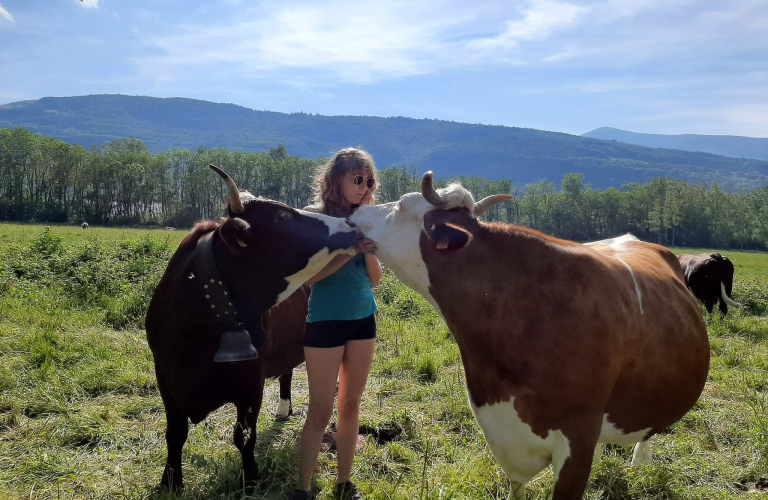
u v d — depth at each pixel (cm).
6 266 998
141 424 485
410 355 689
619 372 308
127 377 567
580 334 290
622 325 305
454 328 321
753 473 426
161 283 382
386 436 486
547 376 291
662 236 10012
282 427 498
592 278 306
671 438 488
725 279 1136
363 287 368
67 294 878
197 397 370
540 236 319
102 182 8225
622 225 10256
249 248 348
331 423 509
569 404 292
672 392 343
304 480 368
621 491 391
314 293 366
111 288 912
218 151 9725
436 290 321
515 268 305
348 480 378
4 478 383
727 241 9538
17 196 7631
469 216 320
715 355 796
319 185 400
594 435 298
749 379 648
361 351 365
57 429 457
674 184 10894
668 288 371
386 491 373
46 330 676
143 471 406
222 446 451
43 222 6906
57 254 1130
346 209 386
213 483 386
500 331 301
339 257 354
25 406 495
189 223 8056
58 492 359
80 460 416
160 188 8919
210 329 357
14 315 745
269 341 394
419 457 444
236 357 350
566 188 10494
